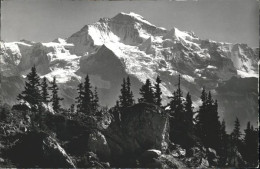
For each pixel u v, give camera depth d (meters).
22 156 132.50
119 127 150.38
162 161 141.75
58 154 133.62
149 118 149.38
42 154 132.75
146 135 148.50
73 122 148.00
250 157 154.75
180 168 142.25
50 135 138.25
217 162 153.75
